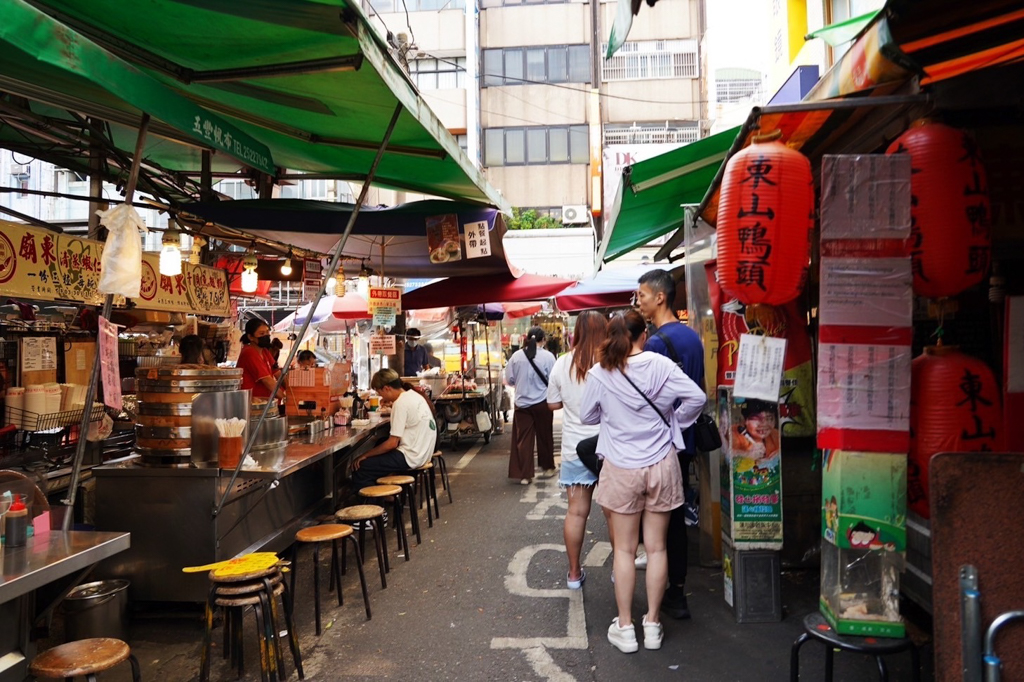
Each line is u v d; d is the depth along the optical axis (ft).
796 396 15.67
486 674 11.89
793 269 9.89
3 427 16.83
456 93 79.77
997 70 9.29
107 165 21.72
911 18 7.25
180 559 14.43
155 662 12.73
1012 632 7.22
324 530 14.07
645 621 12.78
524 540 20.12
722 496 14.76
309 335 46.78
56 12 11.20
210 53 12.41
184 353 20.59
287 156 20.22
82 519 18.04
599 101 81.97
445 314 47.03
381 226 21.52
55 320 24.31
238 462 14.60
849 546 9.75
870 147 12.26
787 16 34.96
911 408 10.27
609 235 23.48
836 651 12.34
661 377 12.37
